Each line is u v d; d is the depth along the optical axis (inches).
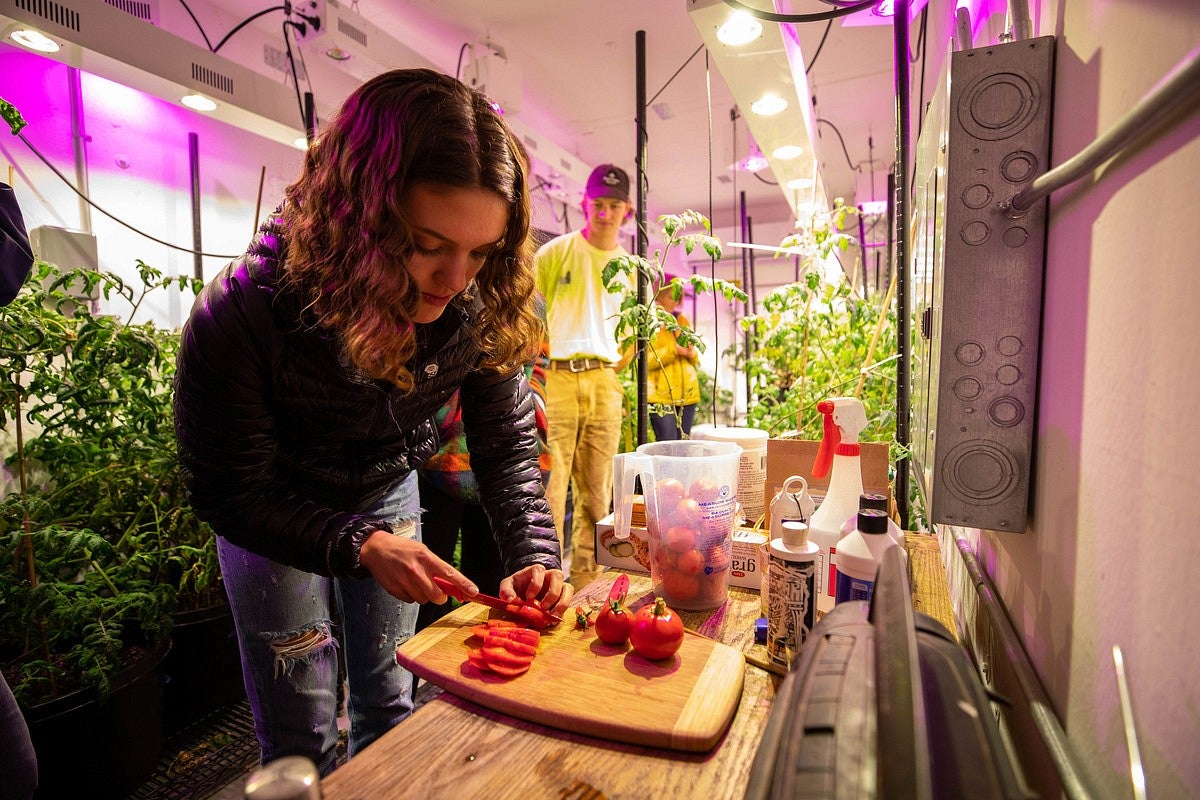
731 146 229.9
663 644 33.9
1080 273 28.7
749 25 76.5
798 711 17.9
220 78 105.3
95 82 117.2
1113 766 23.0
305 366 38.5
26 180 108.1
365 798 25.3
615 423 118.1
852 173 274.7
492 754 28.0
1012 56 33.8
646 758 27.7
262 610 45.2
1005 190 34.7
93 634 67.8
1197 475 17.6
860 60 172.4
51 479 94.2
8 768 41.4
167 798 74.5
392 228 32.5
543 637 37.4
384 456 47.2
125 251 123.0
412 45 160.4
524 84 183.6
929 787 12.9
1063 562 29.8
